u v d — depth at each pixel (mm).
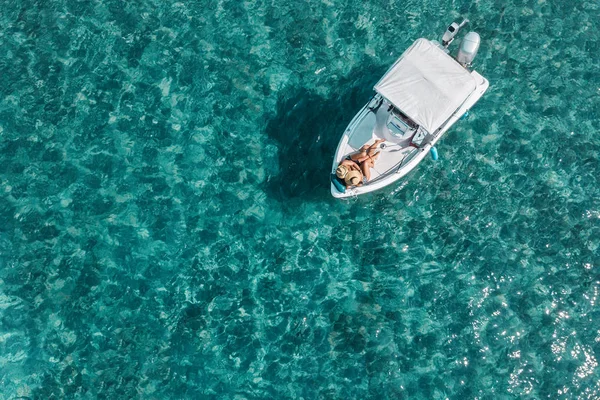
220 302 18547
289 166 19562
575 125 19703
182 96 20188
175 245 18984
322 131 19750
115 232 19109
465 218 19031
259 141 19812
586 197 19125
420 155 18281
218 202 19344
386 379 17859
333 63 20375
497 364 17906
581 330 18094
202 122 19969
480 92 18641
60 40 20828
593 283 18438
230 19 20891
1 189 19562
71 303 18594
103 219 19219
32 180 19609
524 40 20453
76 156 19781
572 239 18797
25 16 21141
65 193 19469
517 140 19578
